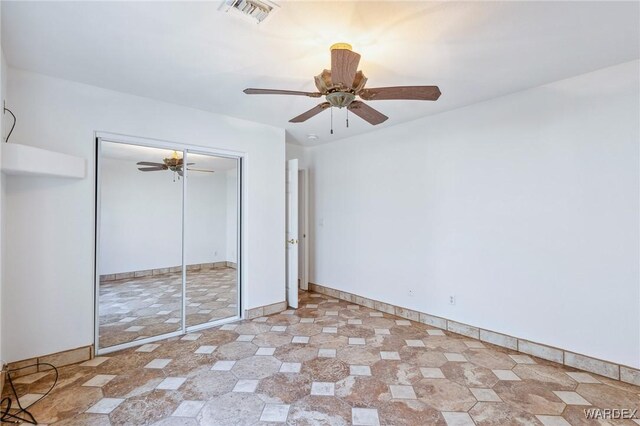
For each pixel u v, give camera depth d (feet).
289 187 14.46
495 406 6.91
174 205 11.73
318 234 16.97
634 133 7.85
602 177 8.28
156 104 10.39
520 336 9.68
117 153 10.52
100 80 8.86
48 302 8.46
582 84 8.55
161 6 5.69
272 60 7.70
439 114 11.73
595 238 8.39
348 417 6.52
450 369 8.55
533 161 9.43
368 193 14.37
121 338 10.54
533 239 9.44
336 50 5.53
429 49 7.16
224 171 12.96
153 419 6.43
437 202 11.81
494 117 10.26
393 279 13.33
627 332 7.94
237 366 8.68
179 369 8.50
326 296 16.17
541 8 5.74
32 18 6.02
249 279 12.65
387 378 8.06
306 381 7.91
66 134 8.80
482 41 6.85
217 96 10.05
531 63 7.89
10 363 7.92
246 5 5.66
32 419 6.40
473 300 10.80
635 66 7.80
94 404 6.92
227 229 13.11
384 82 8.91
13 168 6.98
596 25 6.28
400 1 5.51
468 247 10.93
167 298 11.87
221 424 6.29
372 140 14.20
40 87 8.43
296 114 11.82
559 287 8.96
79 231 8.95
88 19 6.07
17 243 8.05
